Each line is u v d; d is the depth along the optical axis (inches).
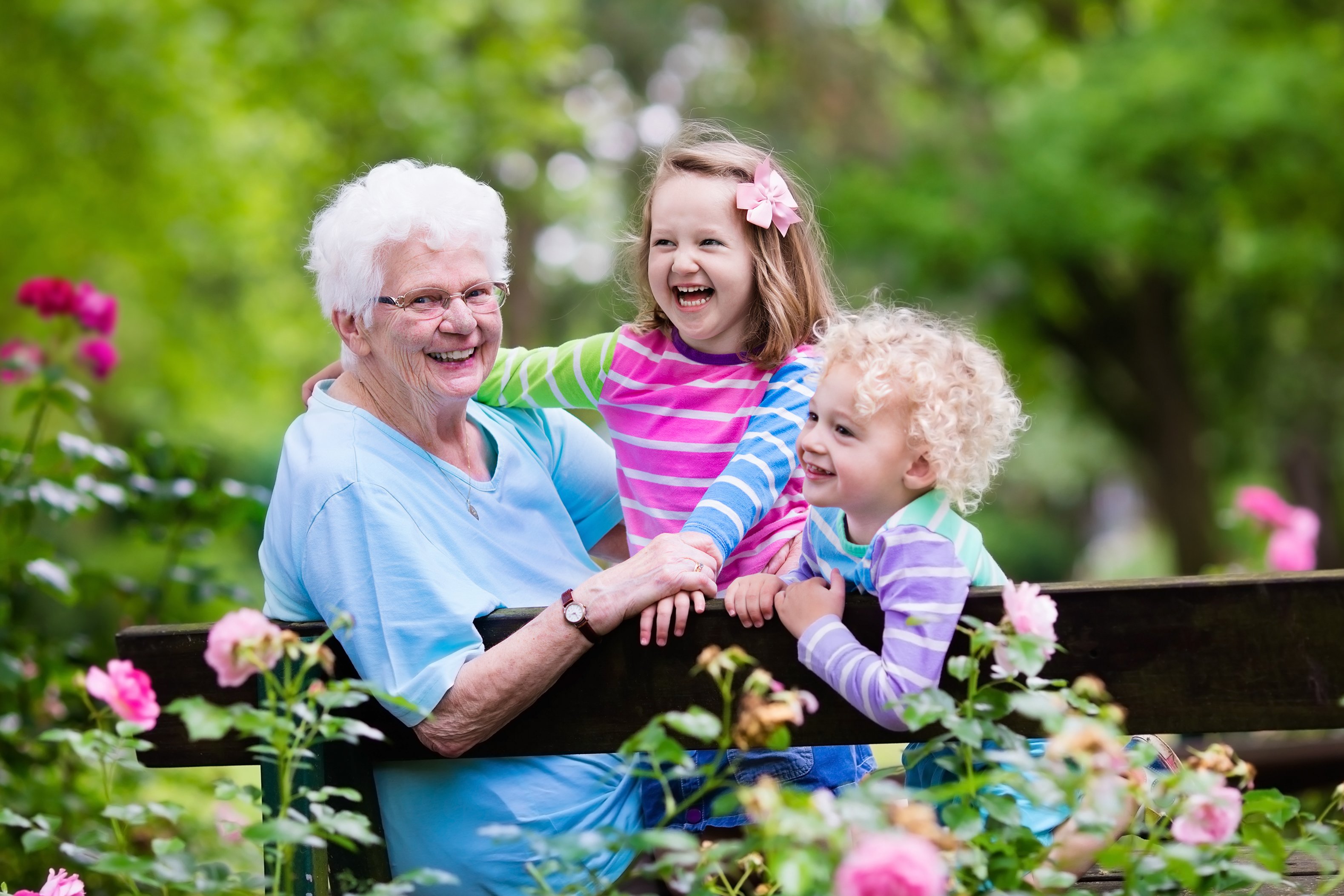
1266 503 251.0
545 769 117.7
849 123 643.5
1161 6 659.4
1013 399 110.6
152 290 555.8
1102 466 1052.5
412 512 117.3
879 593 104.3
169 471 190.9
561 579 126.7
